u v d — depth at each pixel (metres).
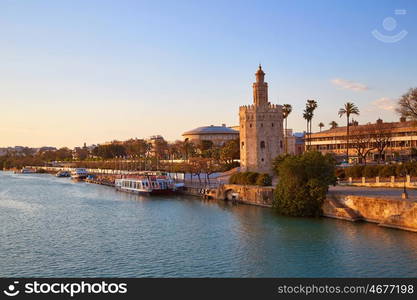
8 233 67.31
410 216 59.03
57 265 49.28
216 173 155.50
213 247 56.19
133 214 85.94
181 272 46.28
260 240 58.88
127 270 47.19
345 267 46.34
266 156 123.06
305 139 188.62
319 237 59.03
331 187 87.75
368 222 66.69
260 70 127.25
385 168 93.06
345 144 168.88
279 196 79.81
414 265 46.03
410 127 146.00
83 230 69.25
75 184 183.38
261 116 123.12
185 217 80.12
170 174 164.12
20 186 170.50
